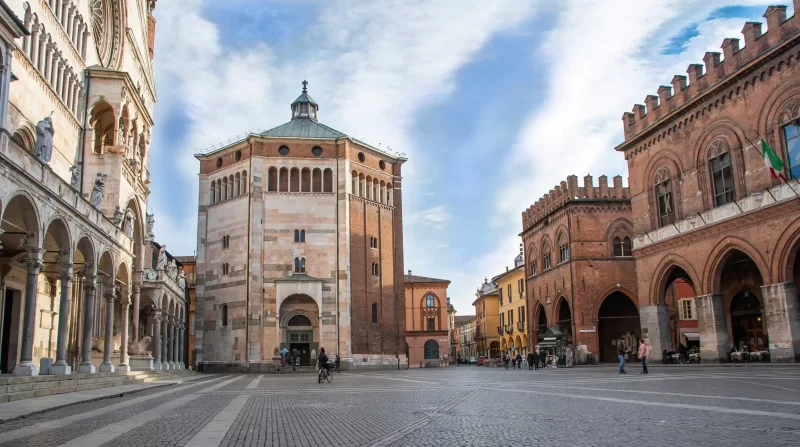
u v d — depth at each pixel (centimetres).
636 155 6244
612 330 8031
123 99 4941
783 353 4378
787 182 4328
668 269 5719
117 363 4866
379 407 2155
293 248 7900
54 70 4228
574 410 1833
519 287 10894
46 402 2331
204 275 8231
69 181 4522
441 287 12619
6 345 3784
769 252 4503
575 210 7594
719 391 2320
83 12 4800
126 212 5128
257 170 7981
